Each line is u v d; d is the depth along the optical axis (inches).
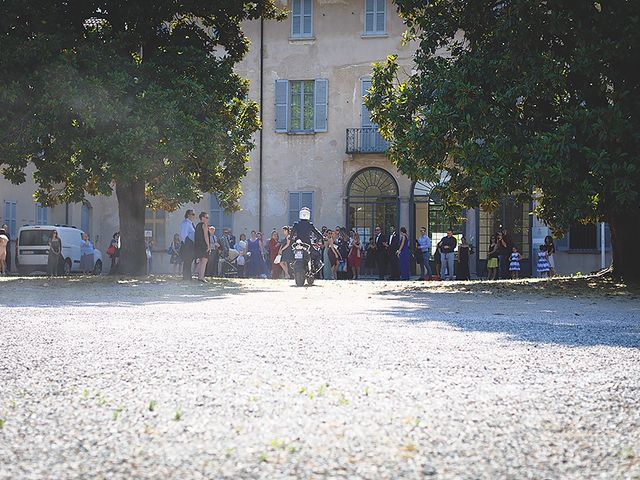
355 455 140.5
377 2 1389.0
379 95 803.4
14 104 831.1
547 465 135.9
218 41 967.6
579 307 530.0
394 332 349.4
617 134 645.9
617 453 144.3
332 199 1392.7
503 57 698.8
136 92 848.9
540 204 796.0
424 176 734.5
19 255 1269.7
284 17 979.3
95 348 287.3
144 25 875.4
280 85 1408.7
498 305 546.3
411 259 1357.0
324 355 269.1
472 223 1331.2
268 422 166.2
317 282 896.9
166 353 272.7
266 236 1411.2
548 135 652.7
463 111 708.0
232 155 946.1
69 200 917.8
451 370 237.8
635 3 660.7
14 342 307.0
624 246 756.0
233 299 601.6
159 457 138.9
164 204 995.3
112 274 927.7
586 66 665.0
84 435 155.3
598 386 213.5
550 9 684.7
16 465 134.0
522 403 189.0
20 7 836.0
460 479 126.9
